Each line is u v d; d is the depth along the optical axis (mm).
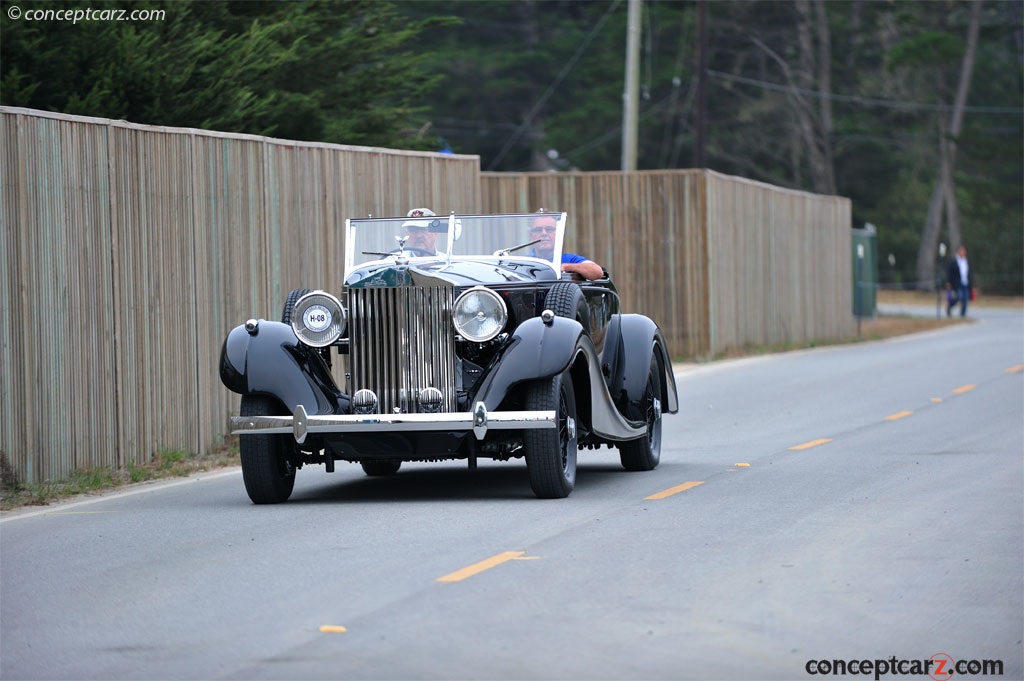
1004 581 22516
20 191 34688
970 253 196375
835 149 195125
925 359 75938
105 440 37719
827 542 25891
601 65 185000
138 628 20281
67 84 50094
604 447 44938
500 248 34875
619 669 17703
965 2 195500
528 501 31391
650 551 25047
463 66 185125
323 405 30812
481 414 29641
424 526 28109
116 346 38156
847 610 20625
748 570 23375
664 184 74500
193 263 41438
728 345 78500
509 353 30391
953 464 37062
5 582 23844
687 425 48438
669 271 74812
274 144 45406
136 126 38969
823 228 95812
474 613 20547
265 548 26125
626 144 92188
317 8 63375
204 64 54938
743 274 81250
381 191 51344
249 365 30984
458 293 30750
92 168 37281
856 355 80438
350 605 21234
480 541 26234
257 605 21438
